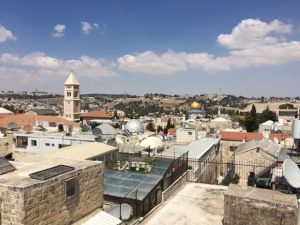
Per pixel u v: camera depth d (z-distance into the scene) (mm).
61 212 14328
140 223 18797
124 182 24828
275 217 16172
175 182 25562
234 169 49625
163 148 48469
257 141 55219
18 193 12250
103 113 156125
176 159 31375
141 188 23547
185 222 18953
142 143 52281
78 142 43156
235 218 16984
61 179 14273
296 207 15805
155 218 19484
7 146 46719
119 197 21938
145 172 27406
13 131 50750
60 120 88938
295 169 21109
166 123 140625
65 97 114625
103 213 17031
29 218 12516
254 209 16578
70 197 14922
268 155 47562
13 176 14062
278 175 25891
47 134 47094
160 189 25391
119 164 29797
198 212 20484
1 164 14797
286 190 21734
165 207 21219
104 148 32188
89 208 16531
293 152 32062
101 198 17656
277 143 58781
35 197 12781
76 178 15320
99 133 53719
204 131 82188
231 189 18203
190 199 22828
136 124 85250
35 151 45438
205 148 49031
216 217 19688
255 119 119562
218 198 23078
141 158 32312
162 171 27172
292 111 132500
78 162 17531
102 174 17719
